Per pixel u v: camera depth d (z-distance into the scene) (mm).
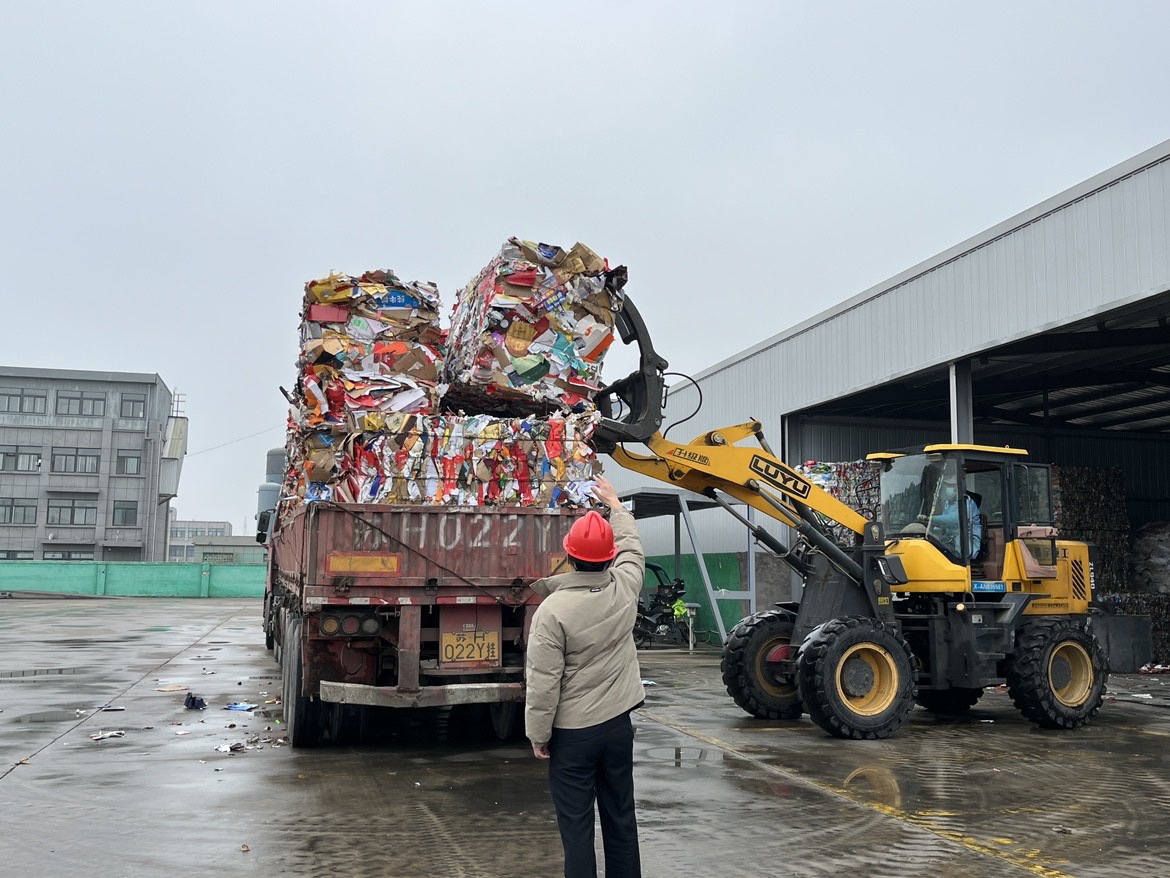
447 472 7500
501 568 7406
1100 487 16734
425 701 7137
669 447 9406
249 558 65000
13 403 55250
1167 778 7004
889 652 8891
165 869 4715
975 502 10320
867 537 9703
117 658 15766
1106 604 15406
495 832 5363
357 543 7125
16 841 5195
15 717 9523
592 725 3766
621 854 3820
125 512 55938
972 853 5094
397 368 7871
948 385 18031
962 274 14070
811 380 18141
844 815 5844
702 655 18406
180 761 7340
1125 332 14562
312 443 7684
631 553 4188
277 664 14633
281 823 5543
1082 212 12039
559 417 7848
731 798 6266
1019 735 9062
